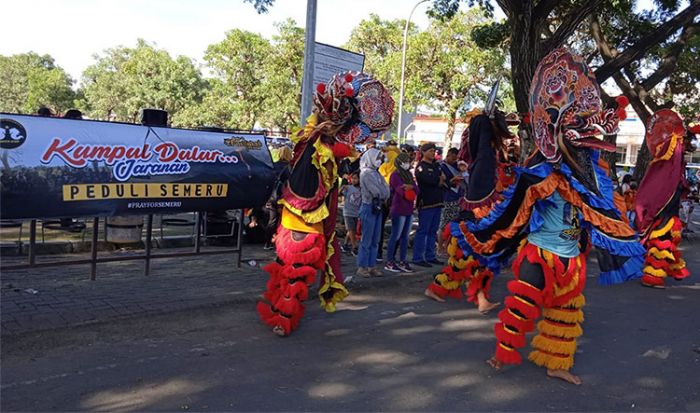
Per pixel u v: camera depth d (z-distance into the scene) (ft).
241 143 22.17
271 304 17.62
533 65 32.35
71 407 11.86
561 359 14.35
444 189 27.66
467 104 92.02
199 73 164.04
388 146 25.90
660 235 26.12
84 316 16.89
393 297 22.12
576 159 13.93
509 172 15.20
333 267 17.62
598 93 14.28
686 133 26.27
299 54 113.19
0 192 16.81
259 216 29.17
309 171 15.99
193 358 14.78
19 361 13.91
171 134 20.42
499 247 15.23
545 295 13.99
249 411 12.10
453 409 12.66
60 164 17.84
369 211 23.67
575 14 32.73
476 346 16.88
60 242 25.36
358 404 12.69
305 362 14.98
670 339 18.52
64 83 201.46
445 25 88.94
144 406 12.07
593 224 13.76
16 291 19.07
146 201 19.70
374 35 108.47
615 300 23.52
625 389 14.28
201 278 22.33
